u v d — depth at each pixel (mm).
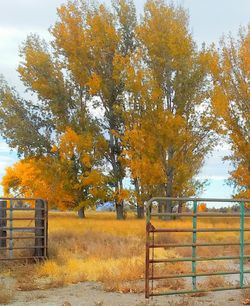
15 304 9625
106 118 47438
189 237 21078
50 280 12305
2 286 10969
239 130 38469
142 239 20234
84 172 46781
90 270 13148
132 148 41281
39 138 48219
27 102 49375
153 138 40250
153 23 41844
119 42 47406
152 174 40312
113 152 47094
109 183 46500
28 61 47812
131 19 47812
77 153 46625
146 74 40250
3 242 15344
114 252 16578
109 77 46531
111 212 66375
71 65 46938
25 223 25312
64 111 48250
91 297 10383
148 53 41812
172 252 17188
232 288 10320
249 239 21594
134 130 40469
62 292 10953
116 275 12484
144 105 40125
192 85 40875
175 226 25562
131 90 40250
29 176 60031
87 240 19953
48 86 47594
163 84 41594
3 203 15211
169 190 41469
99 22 46812
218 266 14820
